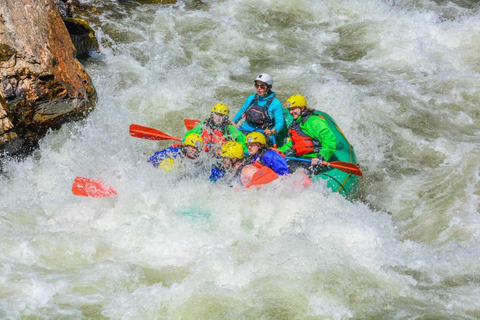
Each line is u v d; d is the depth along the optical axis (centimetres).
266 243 881
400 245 899
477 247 891
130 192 975
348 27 1817
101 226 909
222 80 1497
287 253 834
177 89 1414
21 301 714
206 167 1041
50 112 1107
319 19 1869
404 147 1257
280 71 1555
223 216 948
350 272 800
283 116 1250
